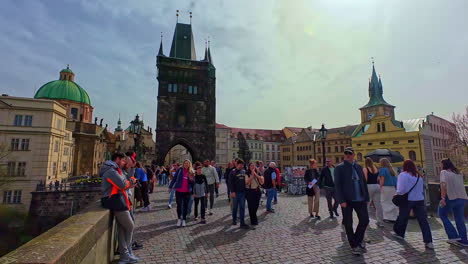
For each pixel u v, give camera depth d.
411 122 64.00
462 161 35.81
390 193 9.14
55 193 29.86
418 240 6.64
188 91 42.00
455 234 6.34
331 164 10.54
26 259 2.04
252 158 94.38
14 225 30.56
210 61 49.16
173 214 10.62
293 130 105.25
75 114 67.00
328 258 5.43
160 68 41.25
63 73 70.19
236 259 5.41
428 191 10.51
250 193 8.67
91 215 4.16
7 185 36.91
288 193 19.39
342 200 5.93
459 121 37.06
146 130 88.81
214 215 10.46
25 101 41.03
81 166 58.22
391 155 13.12
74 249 2.59
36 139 41.03
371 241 6.61
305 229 7.95
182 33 47.28
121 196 5.00
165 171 28.36
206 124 44.03
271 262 5.23
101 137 69.50
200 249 6.06
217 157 83.62
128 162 7.03
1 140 38.97
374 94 76.94
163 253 5.79
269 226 8.38
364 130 68.75
